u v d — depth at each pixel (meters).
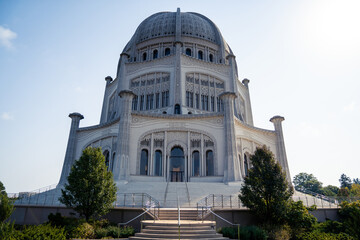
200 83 47.47
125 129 36.25
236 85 50.28
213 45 55.44
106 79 56.50
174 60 47.22
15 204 24.39
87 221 19.70
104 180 20.86
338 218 25.83
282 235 18.34
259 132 44.12
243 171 39.28
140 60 54.19
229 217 20.98
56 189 31.77
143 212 19.55
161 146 38.09
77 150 42.34
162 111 44.22
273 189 20.42
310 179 99.62
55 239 14.46
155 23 57.31
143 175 35.38
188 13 61.78
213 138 37.94
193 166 37.56
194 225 17.33
